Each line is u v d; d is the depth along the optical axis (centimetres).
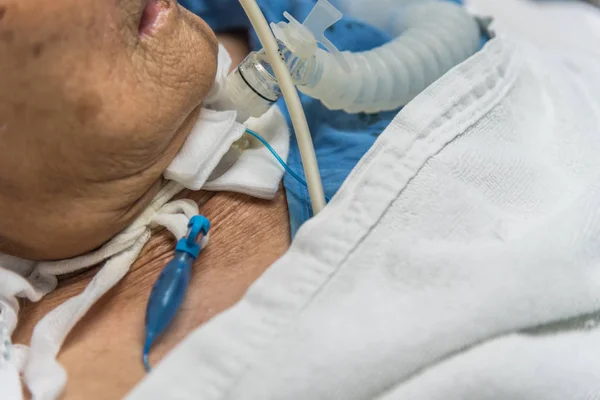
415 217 51
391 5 87
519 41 94
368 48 83
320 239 49
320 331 45
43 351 48
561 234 53
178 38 52
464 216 53
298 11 85
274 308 46
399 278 48
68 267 53
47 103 43
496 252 50
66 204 48
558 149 67
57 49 43
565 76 85
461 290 48
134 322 52
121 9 46
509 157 60
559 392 49
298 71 63
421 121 56
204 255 56
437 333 46
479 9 130
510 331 49
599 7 147
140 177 51
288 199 60
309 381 43
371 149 54
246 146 64
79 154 45
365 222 50
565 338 52
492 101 64
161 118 49
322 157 67
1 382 45
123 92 46
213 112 59
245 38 88
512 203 57
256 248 57
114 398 46
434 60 74
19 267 53
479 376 47
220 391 43
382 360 44
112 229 52
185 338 47
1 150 44
